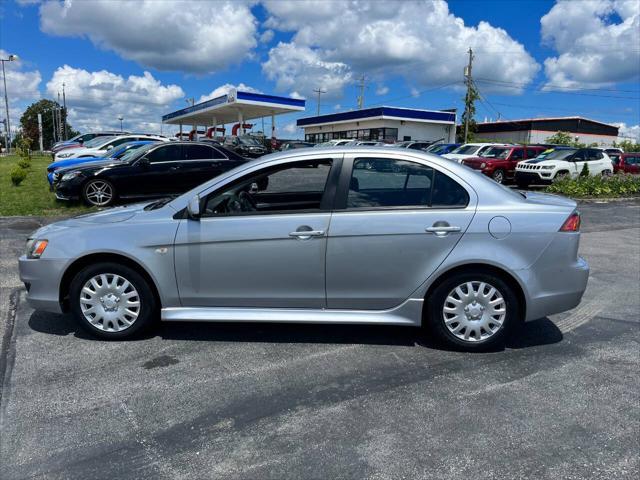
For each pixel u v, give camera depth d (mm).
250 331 4480
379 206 3945
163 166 11602
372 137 49281
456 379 3611
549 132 60812
